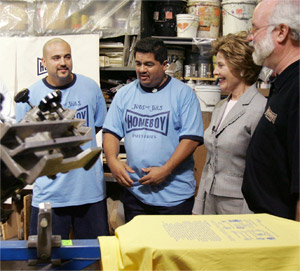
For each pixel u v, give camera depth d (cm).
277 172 129
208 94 287
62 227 214
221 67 187
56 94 96
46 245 92
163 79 206
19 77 318
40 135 83
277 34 132
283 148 127
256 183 137
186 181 206
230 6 308
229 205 180
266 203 133
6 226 303
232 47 180
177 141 204
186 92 203
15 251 93
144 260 90
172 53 329
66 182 208
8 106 266
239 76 185
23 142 80
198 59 337
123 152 334
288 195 128
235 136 175
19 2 321
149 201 203
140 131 202
